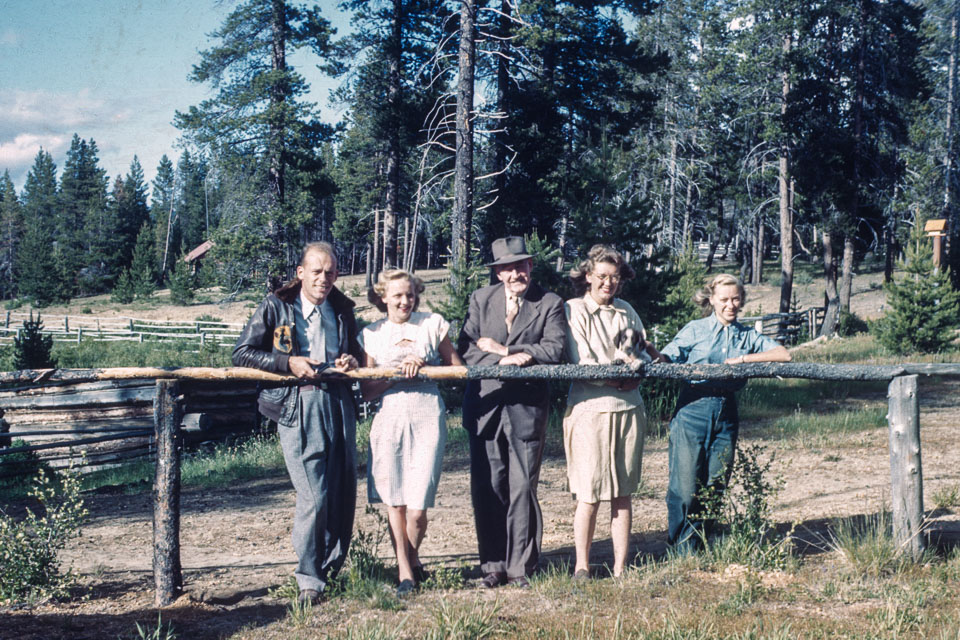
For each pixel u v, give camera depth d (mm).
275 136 29250
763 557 4570
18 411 13922
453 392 16078
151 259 79125
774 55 30969
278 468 10602
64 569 5164
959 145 35750
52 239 83562
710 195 48312
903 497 4637
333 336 4352
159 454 4180
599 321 4668
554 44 22938
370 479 4438
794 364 4582
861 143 30594
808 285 45406
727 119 42125
